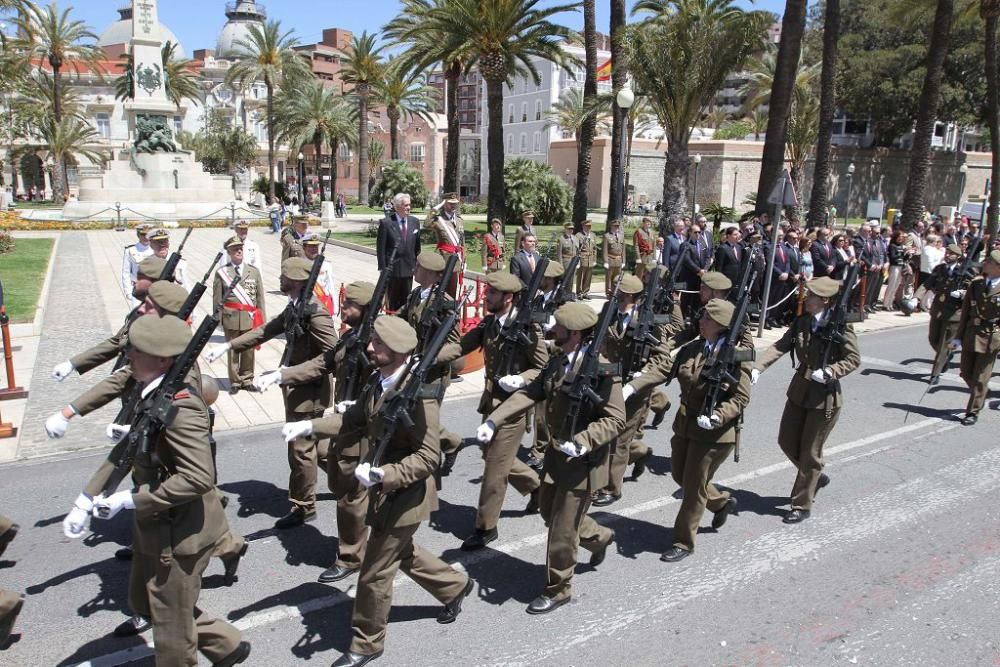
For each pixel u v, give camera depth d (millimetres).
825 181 23438
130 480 6668
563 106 57250
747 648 4461
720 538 5895
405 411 3848
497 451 5504
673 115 21938
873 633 4645
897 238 16906
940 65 23250
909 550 5734
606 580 5219
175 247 27438
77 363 5273
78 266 20844
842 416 9172
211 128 69938
